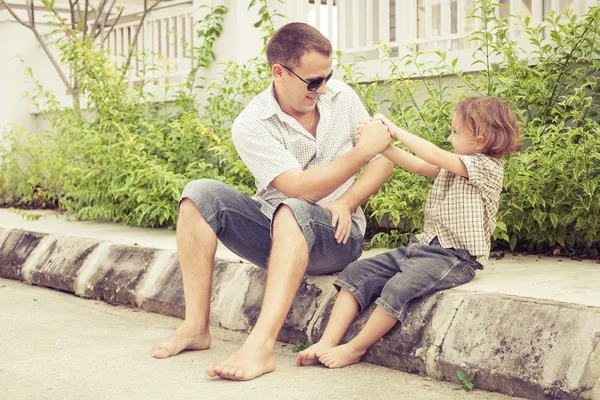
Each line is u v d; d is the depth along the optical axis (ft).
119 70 22.34
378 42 18.24
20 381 9.48
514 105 14.66
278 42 10.68
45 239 17.87
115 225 20.11
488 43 15.40
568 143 13.35
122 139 20.35
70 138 22.76
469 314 9.65
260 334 9.73
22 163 28.60
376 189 11.04
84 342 11.49
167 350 10.61
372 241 15.01
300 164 11.26
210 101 20.10
